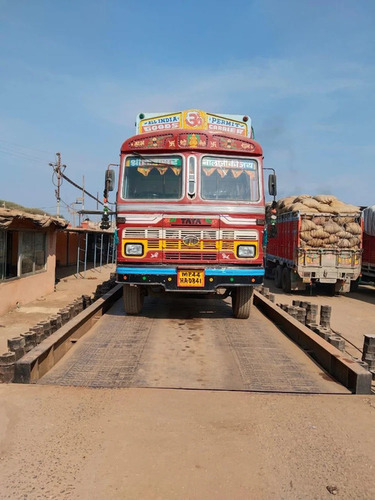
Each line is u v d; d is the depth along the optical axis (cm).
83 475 271
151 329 661
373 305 1446
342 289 1558
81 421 340
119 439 314
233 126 777
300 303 841
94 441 311
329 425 344
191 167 709
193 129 718
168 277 691
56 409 360
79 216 2903
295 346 591
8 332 1014
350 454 302
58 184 2577
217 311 830
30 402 372
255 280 699
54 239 1648
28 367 420
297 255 1508
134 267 695
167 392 403
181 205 698
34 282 1448
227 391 411
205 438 319
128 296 745
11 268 1291
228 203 702
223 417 354
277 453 301
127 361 506
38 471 274
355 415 362
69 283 1962
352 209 1520
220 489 261
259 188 721
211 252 696
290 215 1608
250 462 289
